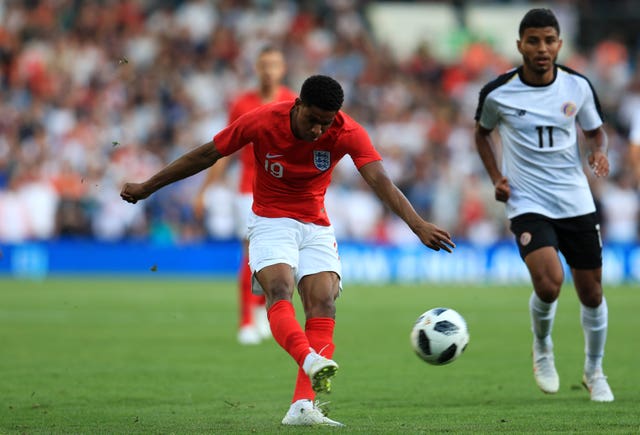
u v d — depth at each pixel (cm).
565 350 3578
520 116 2520
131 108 8975
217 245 7825
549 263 2416
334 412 2291
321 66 9800
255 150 2086
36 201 7781
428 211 8200
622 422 2088
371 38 10775
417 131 9031
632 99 9888
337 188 7994
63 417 2228
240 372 3022
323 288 2083
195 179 7938
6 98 9025
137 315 4950
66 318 4775
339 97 1938
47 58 9356
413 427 2033
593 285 2488
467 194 8119
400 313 5138
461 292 6519
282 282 2038
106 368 3106
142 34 9725
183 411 2319
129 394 2595
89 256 7750
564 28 10950
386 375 2967
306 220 2120
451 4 10919
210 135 8831
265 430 1984
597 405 2372
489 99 2556
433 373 3009
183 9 10162
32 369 3080
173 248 7781
